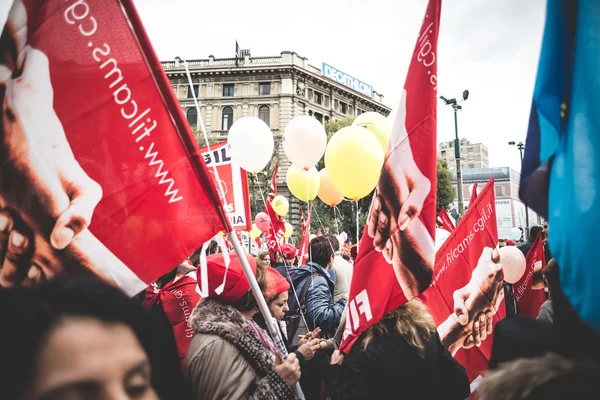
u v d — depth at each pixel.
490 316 2.79
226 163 4.73
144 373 0.73
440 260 2.83
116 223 1.40
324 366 2.51
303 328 3.04
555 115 1.09
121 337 0.69
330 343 2.36
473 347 2.72
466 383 1.86
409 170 1.88
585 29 1.03
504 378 0.84
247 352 1.55
